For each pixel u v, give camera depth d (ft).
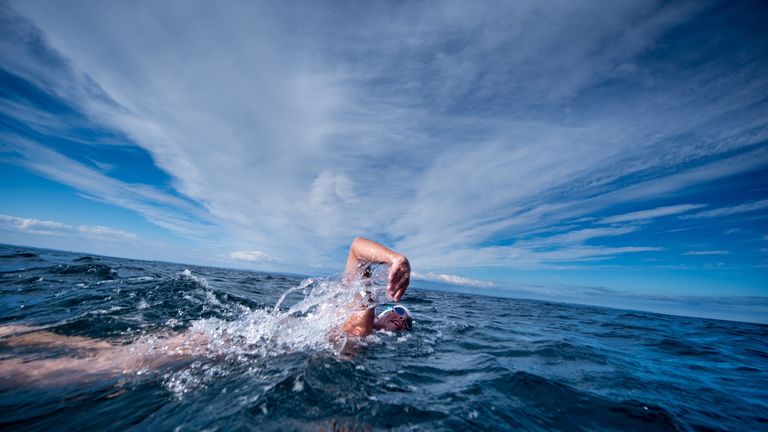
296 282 48.91
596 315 47.55
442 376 7.77
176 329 9.33
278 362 7.04
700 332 30.42
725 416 7.08
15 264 22.75
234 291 21.52
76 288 15.19
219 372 6.31
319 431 4.48
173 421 4.51
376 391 6.12
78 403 4.85
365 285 8.98
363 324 9.37
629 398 7.36
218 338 8.16
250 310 14.48
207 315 12.12
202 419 4.58
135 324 9.39
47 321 9.08
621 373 9.73
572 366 10.16
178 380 5.83
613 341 17.76
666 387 8.77
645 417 6.41
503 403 6.38
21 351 6.17
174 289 17.28
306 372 6.49
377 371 7.38
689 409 7.18
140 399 5.10
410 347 10.49
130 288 16.03
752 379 11.43
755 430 6.47
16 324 8.31
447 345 11.87
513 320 26.40
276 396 5.38
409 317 14.16
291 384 5.86
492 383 7.55
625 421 6.19
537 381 7.84
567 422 5.90
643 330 26.71
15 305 11.19
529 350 12.22
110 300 12.79
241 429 4.37
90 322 8.95
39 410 4.60
